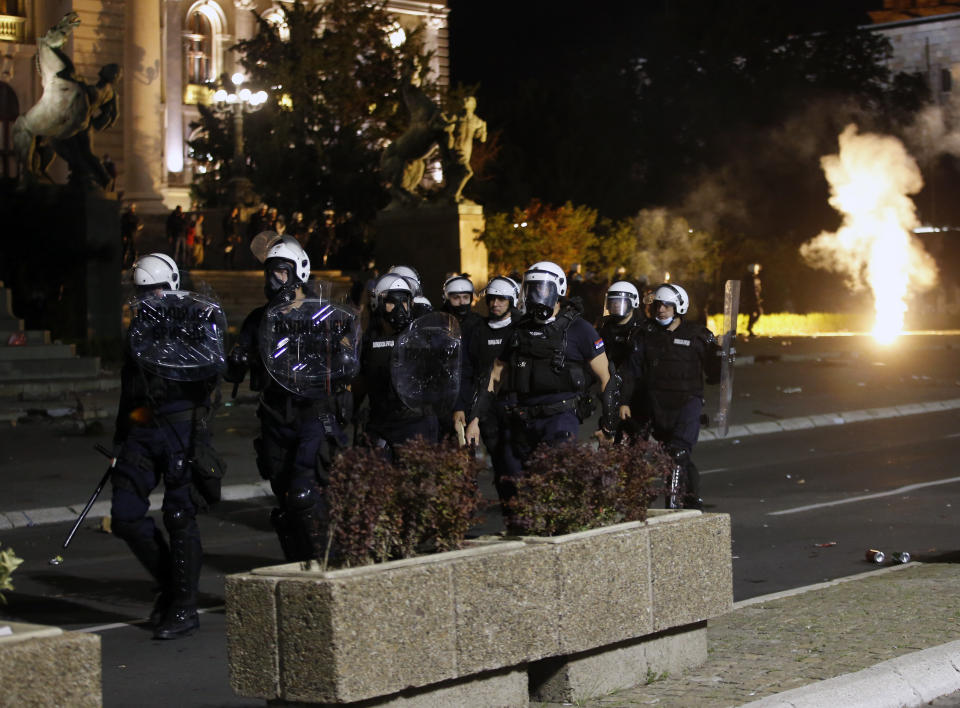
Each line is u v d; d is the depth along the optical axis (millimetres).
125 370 7402
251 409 20562
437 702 4738
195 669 6676
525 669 5082
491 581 4840
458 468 5082
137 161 51094
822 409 20703
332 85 43562
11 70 52594
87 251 28344
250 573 4688
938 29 69750
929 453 16109
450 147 34219
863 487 13344
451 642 4680
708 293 40938
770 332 46531
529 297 7891
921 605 7086
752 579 8867
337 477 4914
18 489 13492
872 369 28297
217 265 41188
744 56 53250
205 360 7293
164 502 7449
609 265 40656
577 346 7992
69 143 28844
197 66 55938
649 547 5480
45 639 3547
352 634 4398
